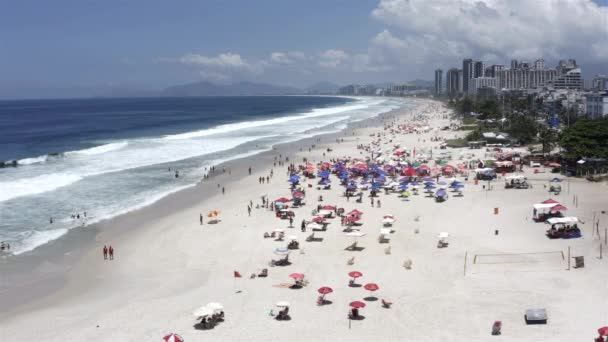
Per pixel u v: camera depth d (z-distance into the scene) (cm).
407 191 6938
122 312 3428
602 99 16100
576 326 3100
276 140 13262
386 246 4778
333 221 5706
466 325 3164
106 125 19100
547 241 4734
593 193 6488
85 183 7625
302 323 3228
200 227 5478
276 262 4350
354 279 3869
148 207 6331
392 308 3428
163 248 4809
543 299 3509
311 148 11631
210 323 3194
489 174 7656
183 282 3966
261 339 3019
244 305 3516
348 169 8500
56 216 5847
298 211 6134
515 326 3130
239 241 4994
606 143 7912
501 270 4084
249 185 7669
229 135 14550
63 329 3186
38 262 4419
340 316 3325
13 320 3328
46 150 11544
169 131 16288
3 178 7862
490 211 5909
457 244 4772
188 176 8300
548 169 8312
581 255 4316
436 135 13888
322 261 4403
